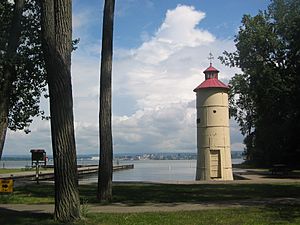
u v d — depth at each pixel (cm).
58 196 1305
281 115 5381
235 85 5188
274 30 4831
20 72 2064
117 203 1850
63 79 1322
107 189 1931
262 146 6412
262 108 5212
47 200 1972
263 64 4781
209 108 4100
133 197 2062
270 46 4769
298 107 4825
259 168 6066
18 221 1302
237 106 6019
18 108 2247
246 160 7831
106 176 1938
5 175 4541
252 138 6838
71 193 1300
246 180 3375
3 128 1922
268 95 4797
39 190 2466
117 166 8662
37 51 2095
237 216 1387
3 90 1933
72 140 1316
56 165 1308
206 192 2291
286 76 4678
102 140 1959
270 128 5825
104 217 1362
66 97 1321
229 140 4144
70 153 1308
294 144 5853
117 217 1364
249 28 4878
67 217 1290
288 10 4775
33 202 1908
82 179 5084
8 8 2114
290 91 4656
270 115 5512
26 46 2114
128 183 3111
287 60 4734
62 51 1332
